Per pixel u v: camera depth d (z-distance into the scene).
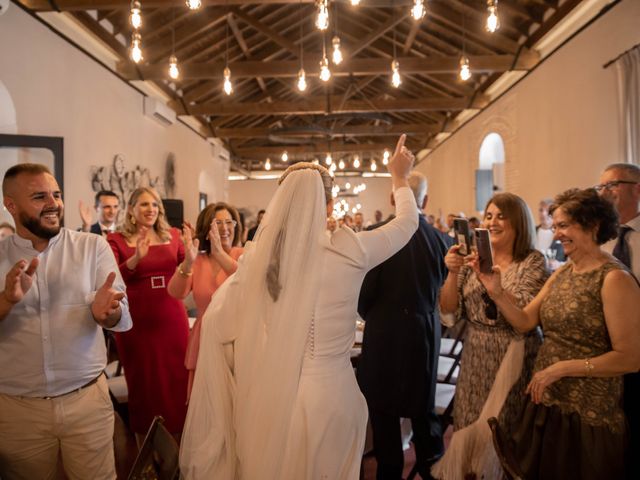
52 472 1.75
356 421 1.33
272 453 1.25
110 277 1.65
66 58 5.55
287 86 11.18
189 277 2.30
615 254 2.03
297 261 1.29
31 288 1.67
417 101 9.47
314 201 1.33
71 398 1.72
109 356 3.73
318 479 1.26
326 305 1.31
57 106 5.37
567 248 1.59
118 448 2.97
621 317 1.45
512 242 1.94
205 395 1.43
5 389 1.65
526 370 1.80
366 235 1.39
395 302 2.17
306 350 1.31
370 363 2.19
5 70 4.57
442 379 3.01
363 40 7.48
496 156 9.93
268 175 20.44
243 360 1.32
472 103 9.33
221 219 2.49
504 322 1.83
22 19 4.79
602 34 5.35
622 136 4.74
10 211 1.67
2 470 1.69
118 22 6.47
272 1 5.54
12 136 4.38
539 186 7.14
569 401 1.52
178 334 2.69
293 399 1.26
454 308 2.01
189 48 7.73
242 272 1.39
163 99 8.90
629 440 1.52
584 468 1.47
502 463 1.26
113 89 6.76
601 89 5.38
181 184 9.92
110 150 6.66
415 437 2.32
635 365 1.43
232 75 7.49
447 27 7.64
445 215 13.22
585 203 1.55
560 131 6.43
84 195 5.92
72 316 1.73
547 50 6.82
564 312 1.57
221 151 13.20
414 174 2.33
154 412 2.61
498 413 1.75
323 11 3.17
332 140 14.58
